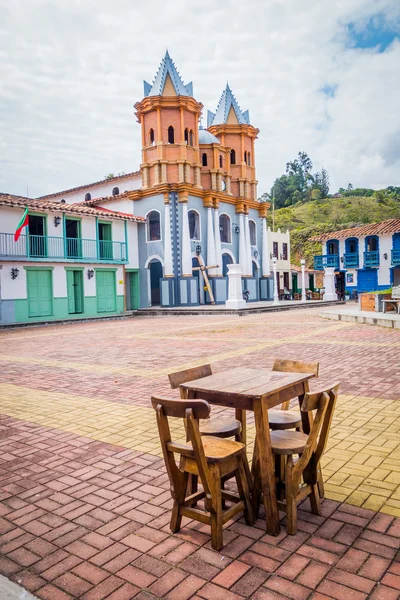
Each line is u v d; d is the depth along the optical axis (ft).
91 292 89.20
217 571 9.16
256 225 125.39
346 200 343.67
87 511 11.82
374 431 16.84
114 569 9.38
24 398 24.11
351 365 29.30
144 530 10.82
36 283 79.77
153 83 103.35
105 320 86.28
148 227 103.81
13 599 8.57
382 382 24.38
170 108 101.91
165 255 100.01
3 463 15.24
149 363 33.19
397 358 31.01
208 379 12.09
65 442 17.07
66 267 84.12
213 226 109.29
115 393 24.43
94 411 21.04
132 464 14.78
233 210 117.60
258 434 10.34
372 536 10.18
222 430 11.61
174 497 10.57
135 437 17.33
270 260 140.15
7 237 75.61
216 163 112.88
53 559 9.79
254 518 10.99
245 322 66.13
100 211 93.30
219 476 9.93
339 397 21.62
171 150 102.37
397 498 11.84
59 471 14.42
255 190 125.08
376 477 13.06
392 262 129.18
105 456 15.53
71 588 8.84
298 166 401.49
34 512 11.84
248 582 8.79
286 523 10.88
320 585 8.63
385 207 325.01
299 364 13.51
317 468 11.22
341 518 10.98
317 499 11.15
